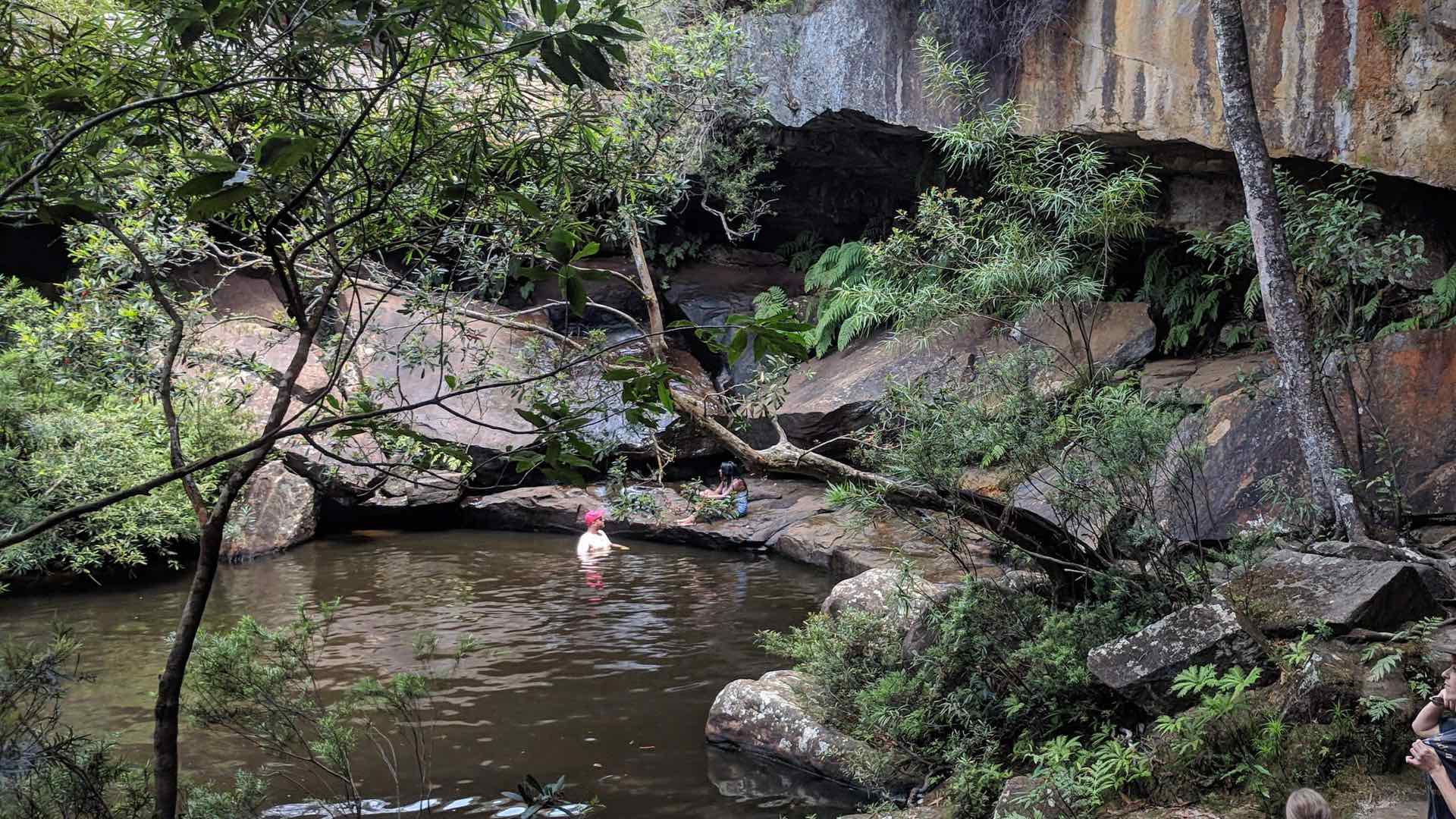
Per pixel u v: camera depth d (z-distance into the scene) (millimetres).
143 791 3643
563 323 17672
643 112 6785
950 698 6281
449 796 6113
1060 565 6895
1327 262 7586
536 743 7031
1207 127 9945
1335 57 9086
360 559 13867
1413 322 9312
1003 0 11273
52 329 4840
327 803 5973
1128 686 5398
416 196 3697
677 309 18359
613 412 3305
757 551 14234
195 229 4508
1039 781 5098
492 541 15305
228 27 2586
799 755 6594
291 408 14000
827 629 7594
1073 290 8172
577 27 2551
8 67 2793
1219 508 8586
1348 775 4648
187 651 3631
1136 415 6211
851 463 14914
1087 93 10773
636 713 7668
